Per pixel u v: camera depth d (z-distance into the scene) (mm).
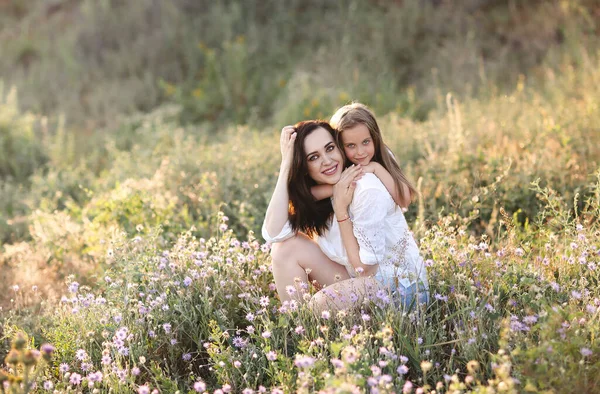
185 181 6012
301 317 3295
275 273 3652
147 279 3695
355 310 3307
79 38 11695
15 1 13469
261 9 11594
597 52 7879
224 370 3027
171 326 3447
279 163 6141
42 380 3029
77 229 5016
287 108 8852
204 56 10742
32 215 5602
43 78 10969
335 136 3559
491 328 3086
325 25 10953
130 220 5000
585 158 5191
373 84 9320
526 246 3723
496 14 9977
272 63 10539
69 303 3725
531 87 7895
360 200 3359
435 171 5383
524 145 5426
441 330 3172
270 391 2975
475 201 4219
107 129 9391
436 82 8852
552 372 2555
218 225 4184
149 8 11852
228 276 3676
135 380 3217
